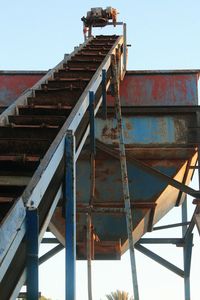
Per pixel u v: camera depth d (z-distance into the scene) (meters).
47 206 6.27
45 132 8.26
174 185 13.66
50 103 10.27
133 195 14.10
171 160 14.30
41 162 6.04
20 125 8.65
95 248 13.69
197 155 14.32
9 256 4.79
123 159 10.94
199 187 13.66
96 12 20.66
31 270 5.23
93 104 9.55
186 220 16.72
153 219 14.95
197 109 14.37
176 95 15.54
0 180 6.47
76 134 8.64
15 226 4.91
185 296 15.95
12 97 15.79
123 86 15.66
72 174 6.85
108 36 18.44
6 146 7.68
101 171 14.03
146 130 14.21
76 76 12.51
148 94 15.60
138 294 9.84
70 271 6.54
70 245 6.62
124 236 14.23
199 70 15.70
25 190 5.39
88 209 12.46
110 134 14.06
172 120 14.30
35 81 15.93
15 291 5.09
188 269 16.11
